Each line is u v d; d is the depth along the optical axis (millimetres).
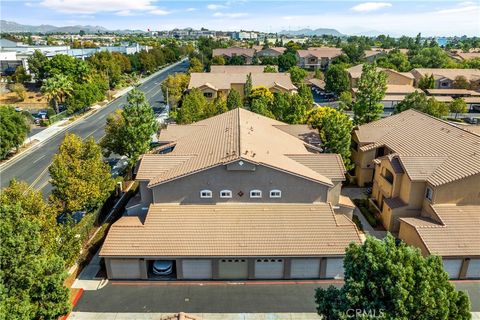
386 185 42906
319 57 174625
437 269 20094
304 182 35469
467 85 112188
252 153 35812
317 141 50500
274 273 33000
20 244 21250
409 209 39344
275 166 34844
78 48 174500
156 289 31828
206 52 193000
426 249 32625
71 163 37750
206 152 39156
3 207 22688
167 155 39500
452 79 114250
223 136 43125
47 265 22969
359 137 51500
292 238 32625
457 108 91375
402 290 18422
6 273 20984
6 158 63688
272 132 48500
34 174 56844
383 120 55250
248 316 28984
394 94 103750
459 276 33281
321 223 34000
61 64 109875
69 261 28938
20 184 31516
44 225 28109
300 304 30203
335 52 179375
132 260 32250
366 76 59094
